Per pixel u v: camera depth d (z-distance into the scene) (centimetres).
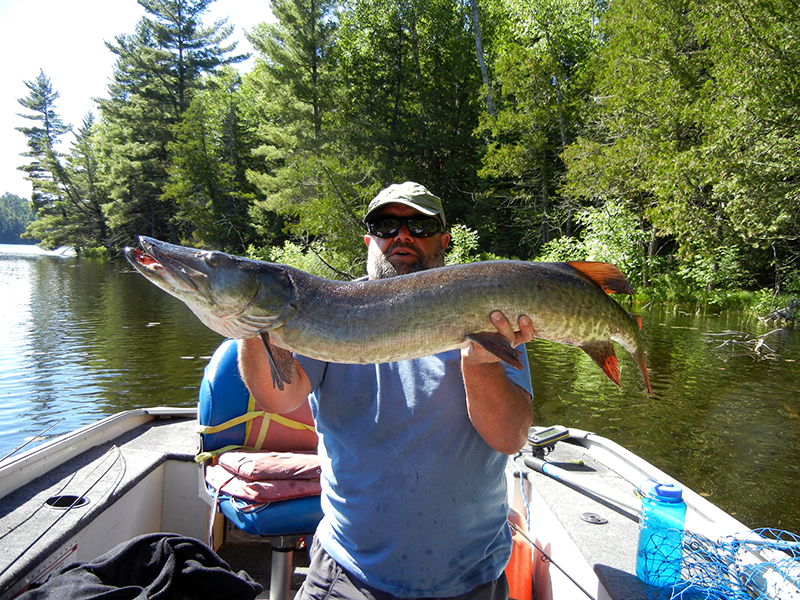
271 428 298
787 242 1812
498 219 2928
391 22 3272
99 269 3797
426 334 194
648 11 2095
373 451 190
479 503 193
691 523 231
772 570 188
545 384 921
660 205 1836
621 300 1927
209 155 3966
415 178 3127
